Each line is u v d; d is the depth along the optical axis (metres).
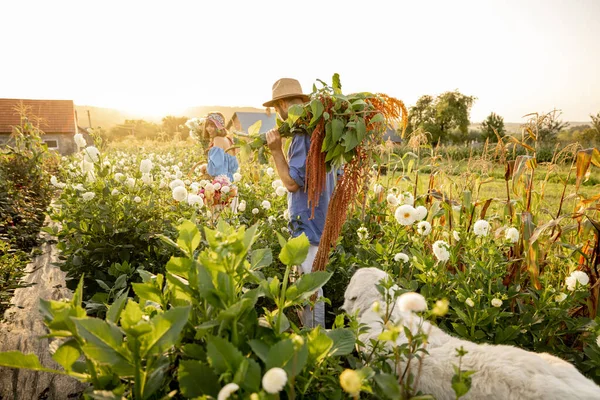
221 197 4.52
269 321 1.49
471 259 3.01
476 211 4.20
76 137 4.39
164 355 1.43
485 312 2.47
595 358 2.29
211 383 1.15
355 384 0.85
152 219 4.12
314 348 1.32
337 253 3.92
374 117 2.87
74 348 1.26
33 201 8.20
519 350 1.67
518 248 3.39
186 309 1.24
